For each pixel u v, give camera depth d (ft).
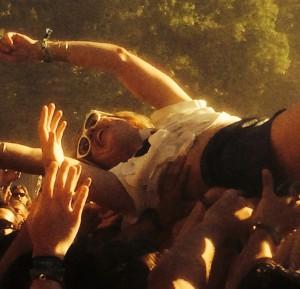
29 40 18.02
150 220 15.96
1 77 110.93
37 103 110.52
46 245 12.02
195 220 14.65
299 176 14.80
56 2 114.42
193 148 16.15
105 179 16.03
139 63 18.02
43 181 12.80
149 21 112.57
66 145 109.91
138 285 12.05
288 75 132.16
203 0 115.14
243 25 115.65
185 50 114.52
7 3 113.60
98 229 16.25
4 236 15.07
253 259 12.62
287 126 14.73
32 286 11.95
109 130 17.93
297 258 12.64
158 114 17.57
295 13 139.85
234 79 116.67
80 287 12.01
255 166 15.06
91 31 113.29
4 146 15.96
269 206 13.47
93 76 108.47
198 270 12.46
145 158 16.22
